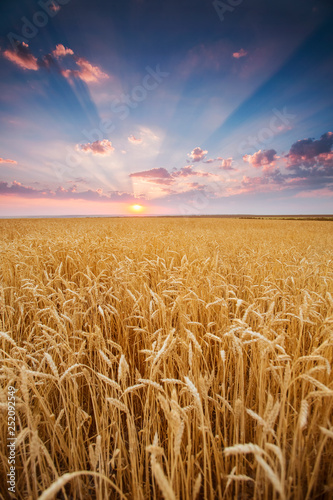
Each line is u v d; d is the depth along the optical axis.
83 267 4.19
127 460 1.48
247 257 5.19
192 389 1.02
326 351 1.79
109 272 3.87
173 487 1.24
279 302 2.79
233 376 2.11
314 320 2.47
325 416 1.43
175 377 2.03
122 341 2.39
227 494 1.29
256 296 3.12
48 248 5.27
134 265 3.78
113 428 1.66
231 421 1.61
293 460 1.15
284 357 1.41
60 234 8.19
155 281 3.71
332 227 24.00
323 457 1.44
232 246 7.25
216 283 2.98
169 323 2.13
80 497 1.33
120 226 15.90
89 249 4.95
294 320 2.33
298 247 7.44
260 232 14.60
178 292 2.34
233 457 1.43
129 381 2.08
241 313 3.03
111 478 1.50
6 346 2.17
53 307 2.17
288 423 1.67
